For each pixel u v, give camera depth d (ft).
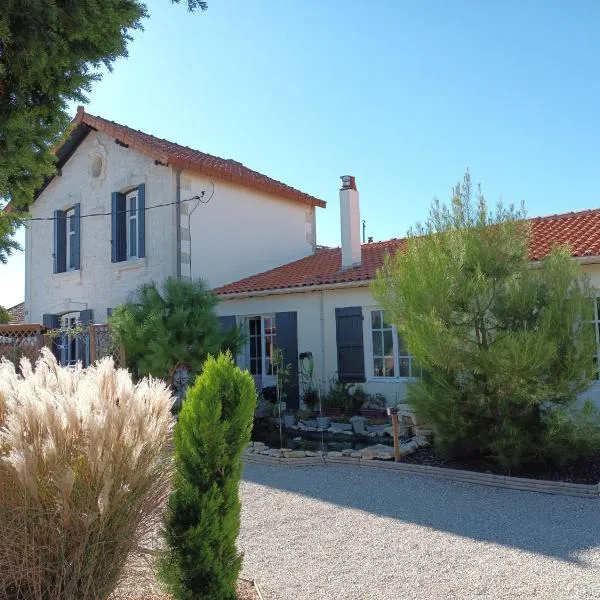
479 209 24.02
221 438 11.43
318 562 14.70
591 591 12.57
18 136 19.51
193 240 46.73
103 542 9.76
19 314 69.72
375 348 39.63
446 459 25.07
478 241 23.30
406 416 31.76
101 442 9.45
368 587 13.14
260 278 48.83
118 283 49.90
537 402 22.54
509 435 22.31
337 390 39.34
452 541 15.90
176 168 45.98
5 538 9.15
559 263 23.17
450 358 22.53
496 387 22.54
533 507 18.85
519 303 22.13
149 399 11.05
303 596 12.73
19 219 23.24
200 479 11.39
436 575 13.67
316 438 34.04
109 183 51.39
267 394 42.06
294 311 43.01
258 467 25.93
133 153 49.32
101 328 32.55
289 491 21.66
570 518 17.58
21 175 21.25
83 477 9.40
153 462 10.77
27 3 16.94
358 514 18.62
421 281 23.25
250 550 15.69
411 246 24.72
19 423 9.14
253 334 46.42
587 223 38.09
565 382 21.77
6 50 18.19
